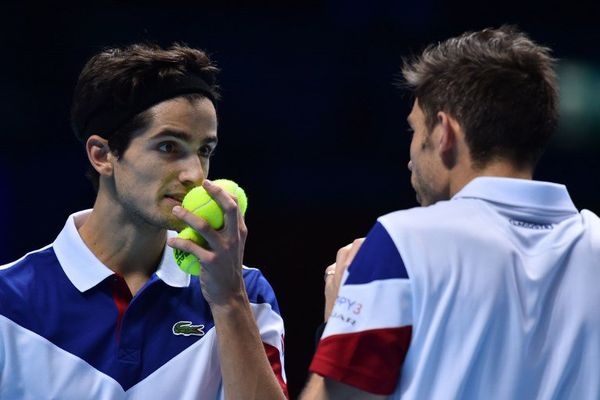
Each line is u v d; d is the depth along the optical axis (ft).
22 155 88.99
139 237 33.94
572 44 98.43
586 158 95.20
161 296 33.94
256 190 94.38
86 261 33.68
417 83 29.40
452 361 26.30
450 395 26.18
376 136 96.22
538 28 98.73
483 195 27.78
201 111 32.81
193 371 33.60
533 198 27.96
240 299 32.89
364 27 97.91
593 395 26.86
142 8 94.58
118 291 33.73
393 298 26.58
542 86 28.30
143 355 33.19
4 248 87.04
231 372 32.35
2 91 89.76
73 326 33.06
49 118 90.33
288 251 92.68
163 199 32.48
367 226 93.97
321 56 97.45
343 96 96.94
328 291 32.07
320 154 95.91
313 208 94.38
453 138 28.43
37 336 32.76
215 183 33.24
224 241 31.78
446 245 26.81
